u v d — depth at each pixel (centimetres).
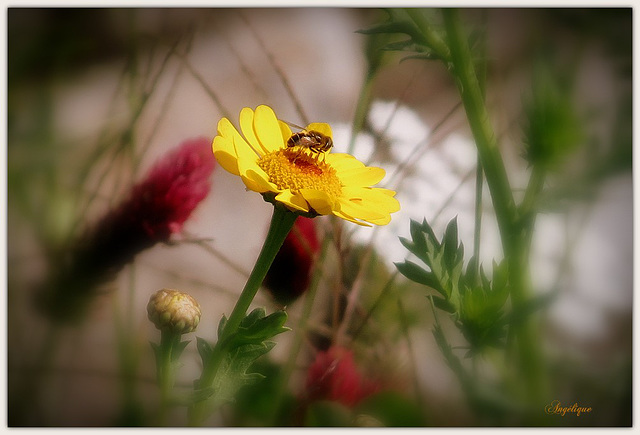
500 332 35
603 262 41
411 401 38
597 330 40
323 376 37
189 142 38
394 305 40
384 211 34
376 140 43
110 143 42
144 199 37
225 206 43
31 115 42
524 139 35
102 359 39
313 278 39
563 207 35
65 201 40
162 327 34
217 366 34
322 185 33
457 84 36
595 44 39
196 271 42
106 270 38
